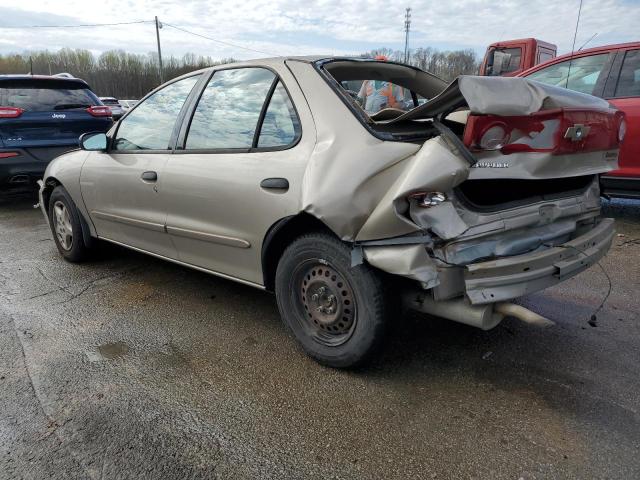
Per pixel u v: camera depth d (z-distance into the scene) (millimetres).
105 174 3922
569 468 2014
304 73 2805
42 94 7105
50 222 4793
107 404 2484
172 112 3514
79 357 2934
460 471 2018
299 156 2609
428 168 2139
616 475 1972
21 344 3094
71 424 2334
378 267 2311
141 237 3809
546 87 2537
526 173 2312
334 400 2484
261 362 2854
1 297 3854
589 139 2516
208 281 4141
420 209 2191
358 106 2633
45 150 7043
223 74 3246
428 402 2453
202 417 2375
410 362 2805
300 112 2703
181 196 3258
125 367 2824
